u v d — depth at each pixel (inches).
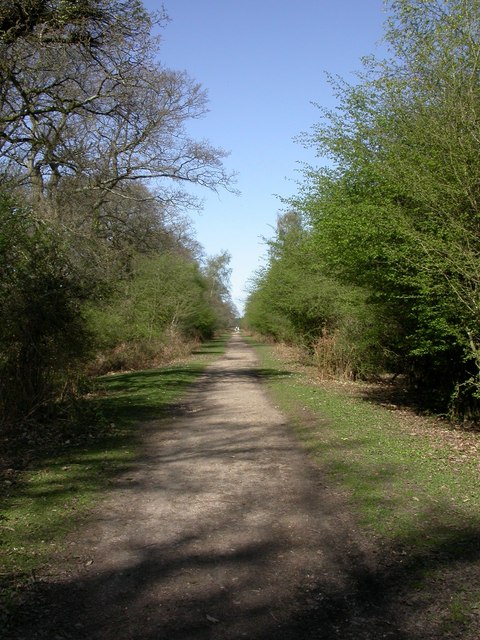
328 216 489.7
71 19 485.1
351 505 230.1
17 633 134.1
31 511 222.4
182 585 161.0
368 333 564.7
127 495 247.0
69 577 165.8
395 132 431.8
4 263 385.4
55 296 415.2
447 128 366.0
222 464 303.3
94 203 819.4
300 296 844.6
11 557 178.1
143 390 639.8
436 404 497.7
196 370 940.6
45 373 416.2
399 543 189.3
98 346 581.6
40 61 530.9
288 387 671.8
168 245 1158.3
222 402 557.0
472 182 352.8
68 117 672.4
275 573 168.9
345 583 161.8
